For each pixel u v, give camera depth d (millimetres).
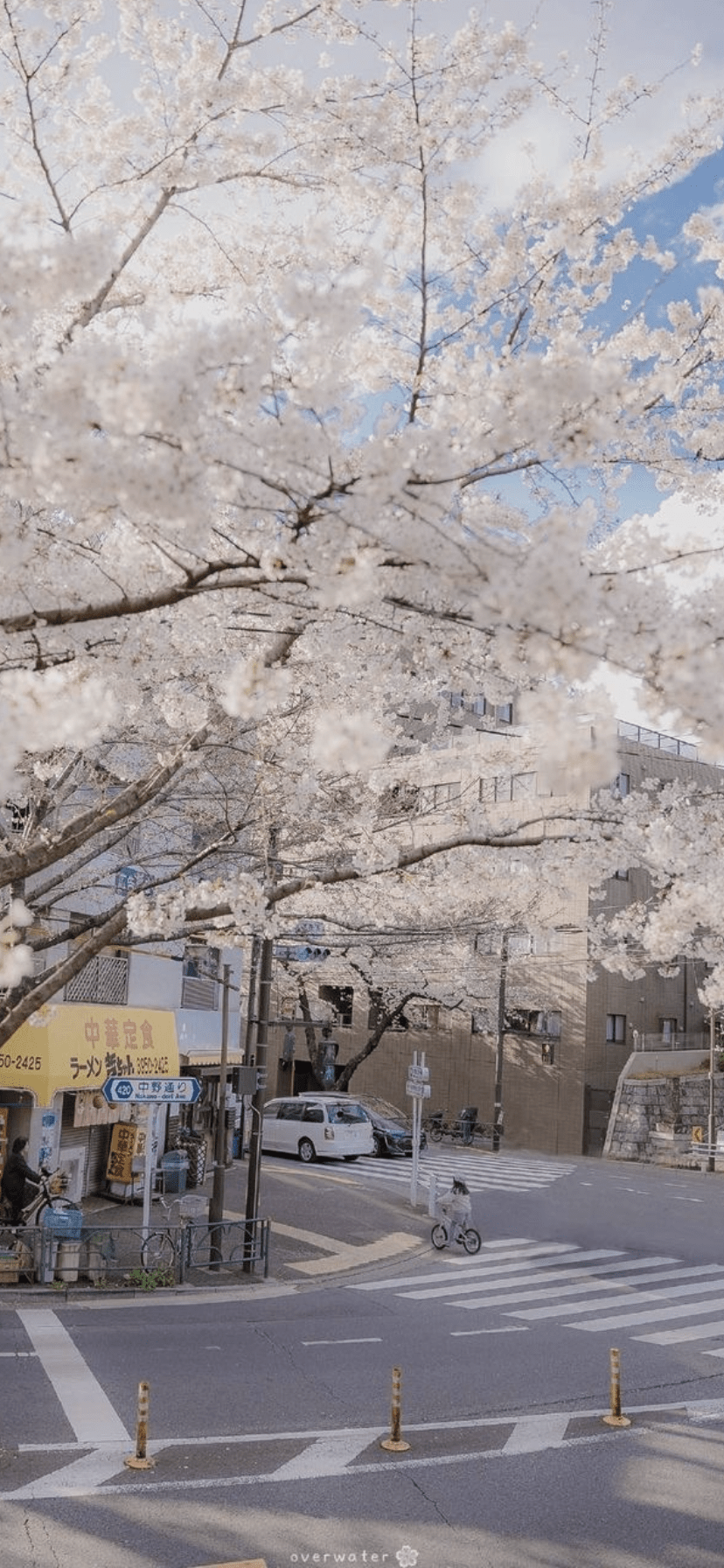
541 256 6668
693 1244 20328
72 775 9867
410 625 5344
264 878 8852
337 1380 11180
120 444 3596
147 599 4855
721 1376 11812
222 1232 16906
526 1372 11742
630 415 5906
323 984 41062
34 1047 16797
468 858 8305
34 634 5160
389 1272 17375
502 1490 8469
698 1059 39875
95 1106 19453
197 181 6930
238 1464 8766
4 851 9078
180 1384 10688
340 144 6816
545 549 3352
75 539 5328
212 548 5504
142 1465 8578
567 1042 38656
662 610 3855
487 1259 18656
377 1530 7641
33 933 10906
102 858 16562
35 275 3959
